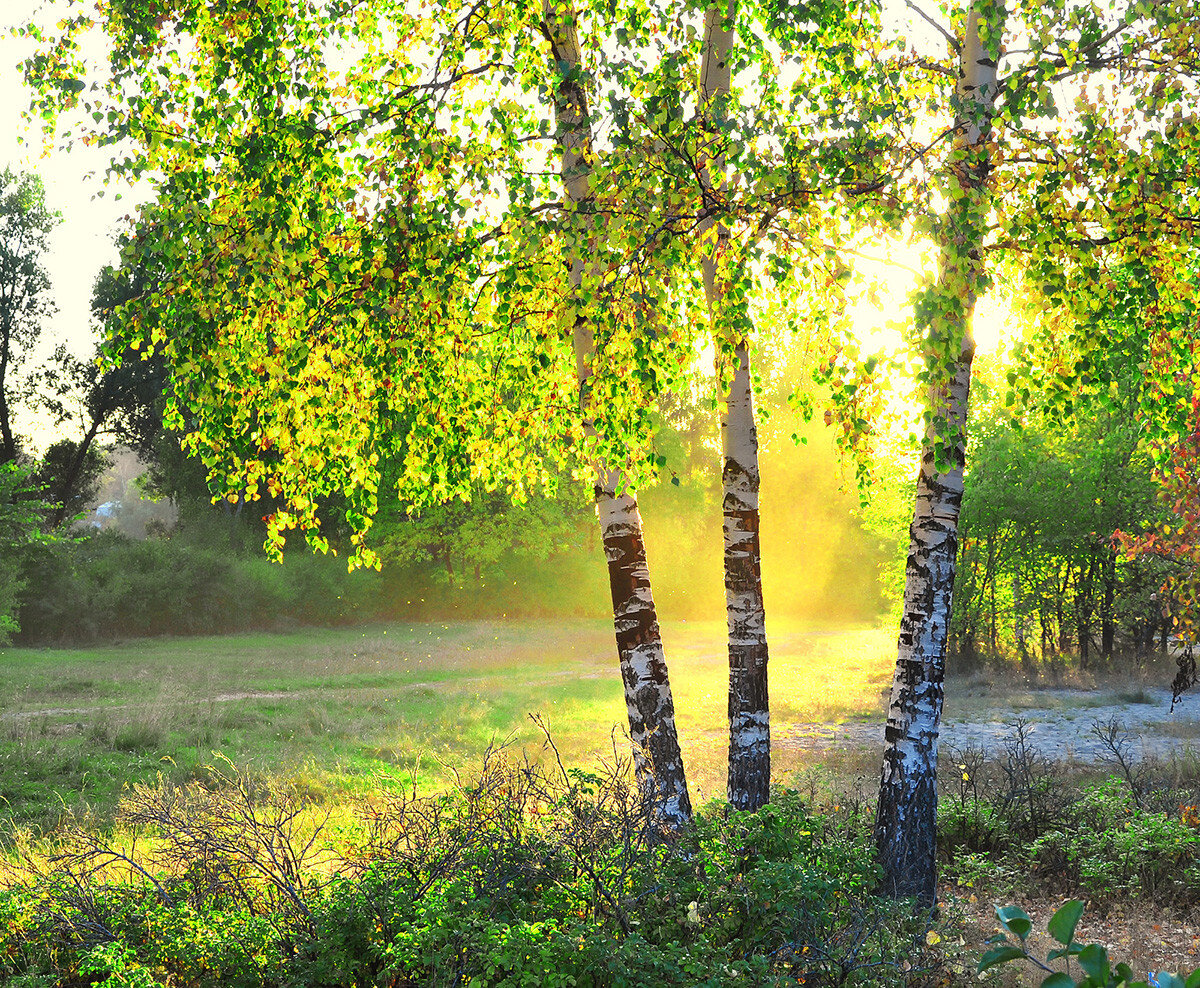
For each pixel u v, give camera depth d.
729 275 6.43
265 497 52.75
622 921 5.08
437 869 5.42
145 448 53.62
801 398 7.49
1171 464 8.62
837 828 8.66
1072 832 9.73
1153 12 6.56
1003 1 6.59
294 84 6.74
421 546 50.78
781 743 17.73
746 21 8.48
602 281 6.25
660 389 6.69
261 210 6.54
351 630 45.00
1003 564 27.19
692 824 6.26
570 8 7.59
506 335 7.52
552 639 40.91
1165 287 7.46
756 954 4.79
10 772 13.20
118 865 7.30
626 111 5.89
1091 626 27.33
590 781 5.81
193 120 7.27
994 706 21.88
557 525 51.06
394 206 6.80
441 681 26.58
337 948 4.94
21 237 46.88
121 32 7.20
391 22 8.28
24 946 5.21
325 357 7.03
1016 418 7.27
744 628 7.84
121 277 6.68
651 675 7.73
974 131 6.90
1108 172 6.61
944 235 5.60
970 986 5.75
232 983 4.86
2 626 30.58
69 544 39.75
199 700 20.66
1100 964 1.41
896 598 29.33
